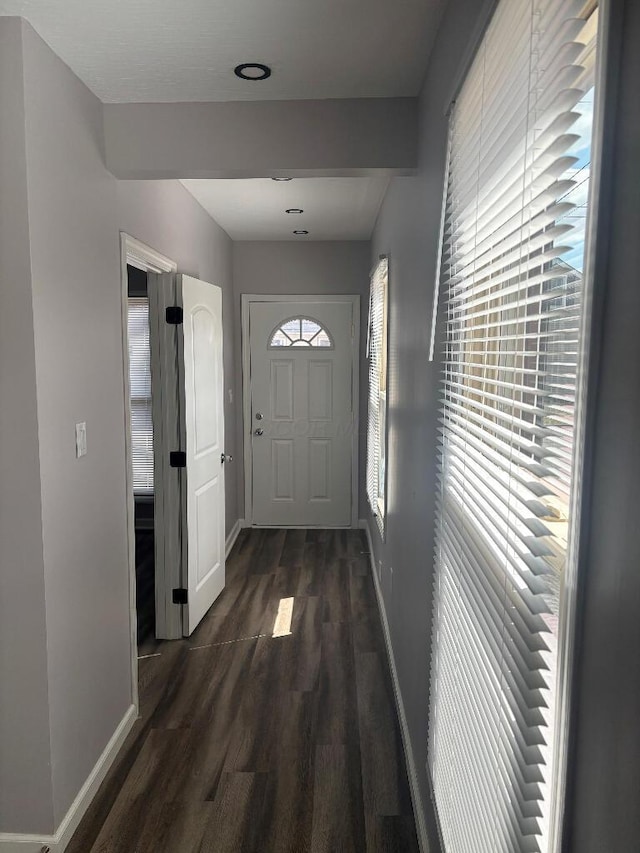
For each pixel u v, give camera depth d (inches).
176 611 141.1
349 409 223.1
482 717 47.3
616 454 25.0
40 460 76.5
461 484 54.9
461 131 59.4
